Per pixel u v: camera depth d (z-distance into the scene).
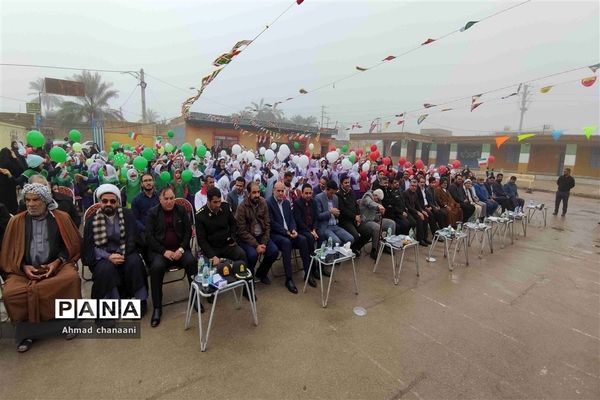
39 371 2.41
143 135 21.17
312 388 2.34
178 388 2.29
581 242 6.94
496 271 4.94
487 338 3.10
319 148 24.45
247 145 20.61
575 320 3.53
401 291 4.05
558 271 5.07
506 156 23.80
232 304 3.54
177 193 5.89
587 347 3.03
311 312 3.43
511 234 6.70
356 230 4.91
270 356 2.68
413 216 6.07
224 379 2.39
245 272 3.09
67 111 26.53
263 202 3.98
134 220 3.41
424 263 5.10
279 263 4.88
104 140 21.38
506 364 2.72
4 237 2.85
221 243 3.70
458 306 3.73
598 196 15.30
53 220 3.02
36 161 5.27
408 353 2.80
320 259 3.66
